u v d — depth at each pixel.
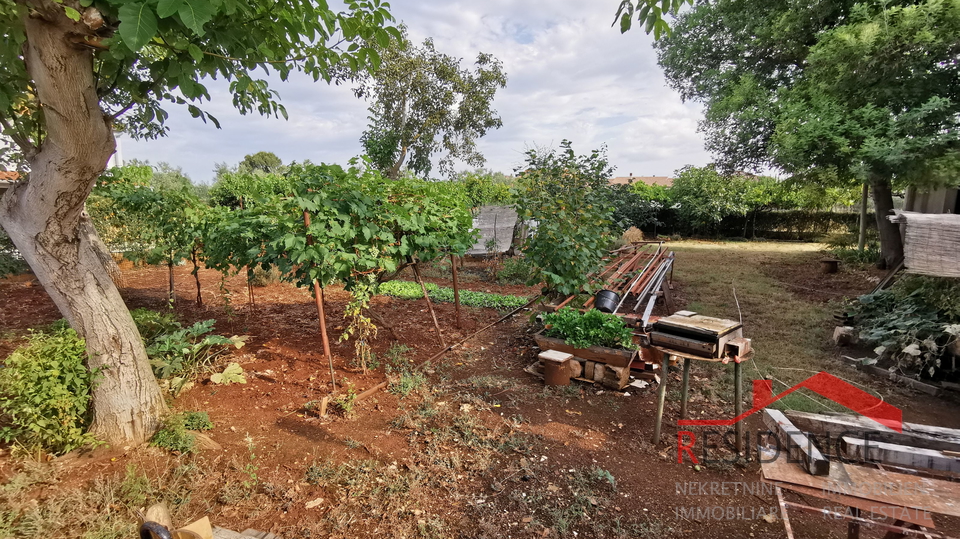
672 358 4.73
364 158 4.38
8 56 2.47
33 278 9.89
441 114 17.31
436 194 5.55
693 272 11.66
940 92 8.33
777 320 7.09
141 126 4.59
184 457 3.18
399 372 4.90
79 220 2.95
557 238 5.55
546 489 2.99
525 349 5.76
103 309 3.12
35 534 2.35
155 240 7.63
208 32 2.71
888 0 8.33
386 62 15.63
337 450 3.38
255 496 2.83
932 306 5.12
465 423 3.79
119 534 2.39
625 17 2.55
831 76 9.29
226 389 4.36
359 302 4.76
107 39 2.33
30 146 2.87
